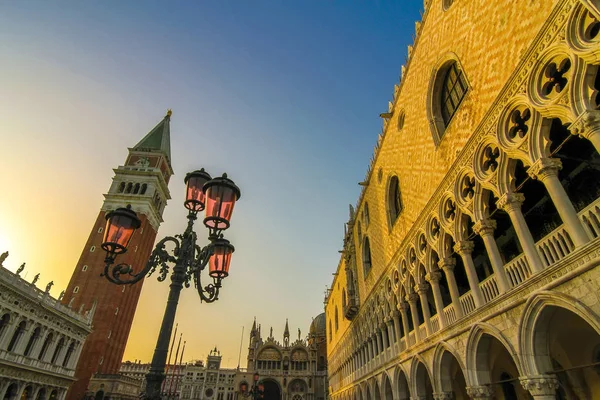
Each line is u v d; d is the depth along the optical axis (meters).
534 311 11.55
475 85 15.80
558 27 10.80
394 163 27.80
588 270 9.53
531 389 11.38
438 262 18.62
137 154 97.56
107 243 9.05
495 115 13.98
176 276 8.92
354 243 44.78
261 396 43.81
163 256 9.55
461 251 16.42
